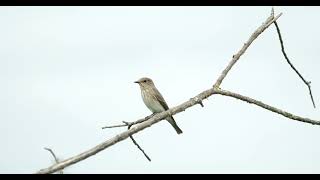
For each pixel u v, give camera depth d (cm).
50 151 761
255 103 1045
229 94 1048
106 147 841
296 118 1052
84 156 789
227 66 1055
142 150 969
